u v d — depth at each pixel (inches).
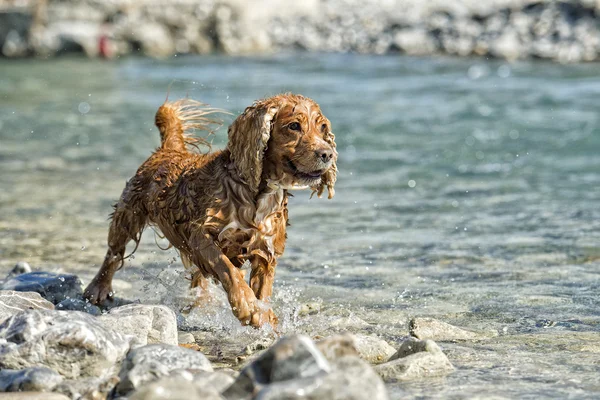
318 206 573.3
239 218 316.2
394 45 1734.7
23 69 1633.9
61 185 637.9
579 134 810.2
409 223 516.7
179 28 1957.4
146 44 1911.9
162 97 1184.2
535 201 572.4
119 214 363.9
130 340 264.8
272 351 209.8
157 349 241.8
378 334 306.2
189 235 325.1
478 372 253.8
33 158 759.1
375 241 470.6
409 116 955.3
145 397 197.5
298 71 1476.4
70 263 426.3
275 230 325.4
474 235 480.7
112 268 369.4
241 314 303.6
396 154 757.3
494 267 409.1
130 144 837.8
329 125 333.7
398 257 433.7
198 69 1574.8
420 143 804.6
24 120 998.4
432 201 580.7
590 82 1162.0
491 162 714.8
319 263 423.8
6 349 243.1
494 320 322.0
